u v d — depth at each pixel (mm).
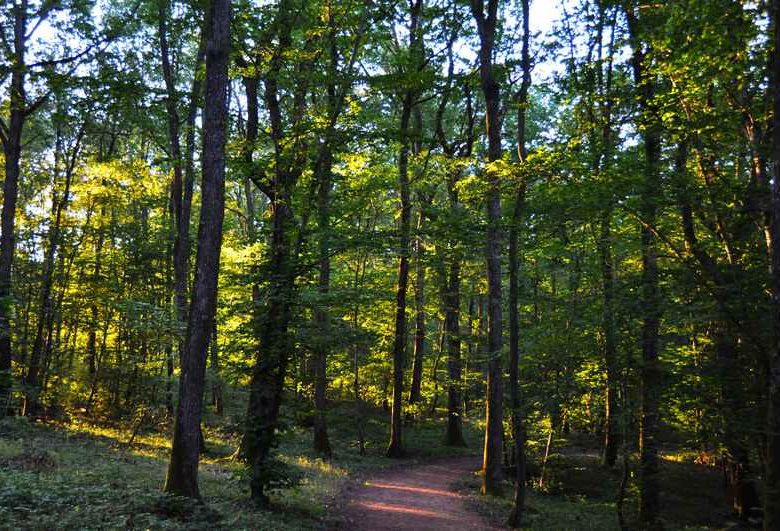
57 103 21812
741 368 12164
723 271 11562
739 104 11367
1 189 26000
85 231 25359
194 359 10148
